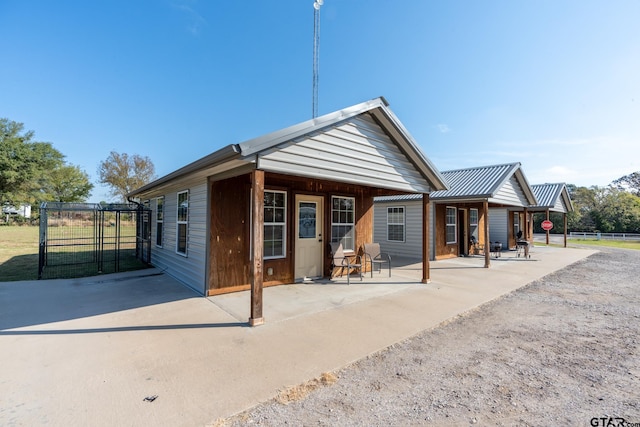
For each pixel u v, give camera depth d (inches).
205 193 232.1
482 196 385.7
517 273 343.0
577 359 130.0
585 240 952.3
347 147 212.5
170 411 89.0
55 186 1499.8
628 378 113.9
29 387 101.1
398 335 153.5
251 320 163.8
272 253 260.8
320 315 182.5
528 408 94.3
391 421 86.8
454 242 504.1
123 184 1429.6
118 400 94.2
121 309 191.5
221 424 84.2
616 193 1256.2
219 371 113.8
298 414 89.5
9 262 402.3
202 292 230.2
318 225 294.0
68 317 175.3
